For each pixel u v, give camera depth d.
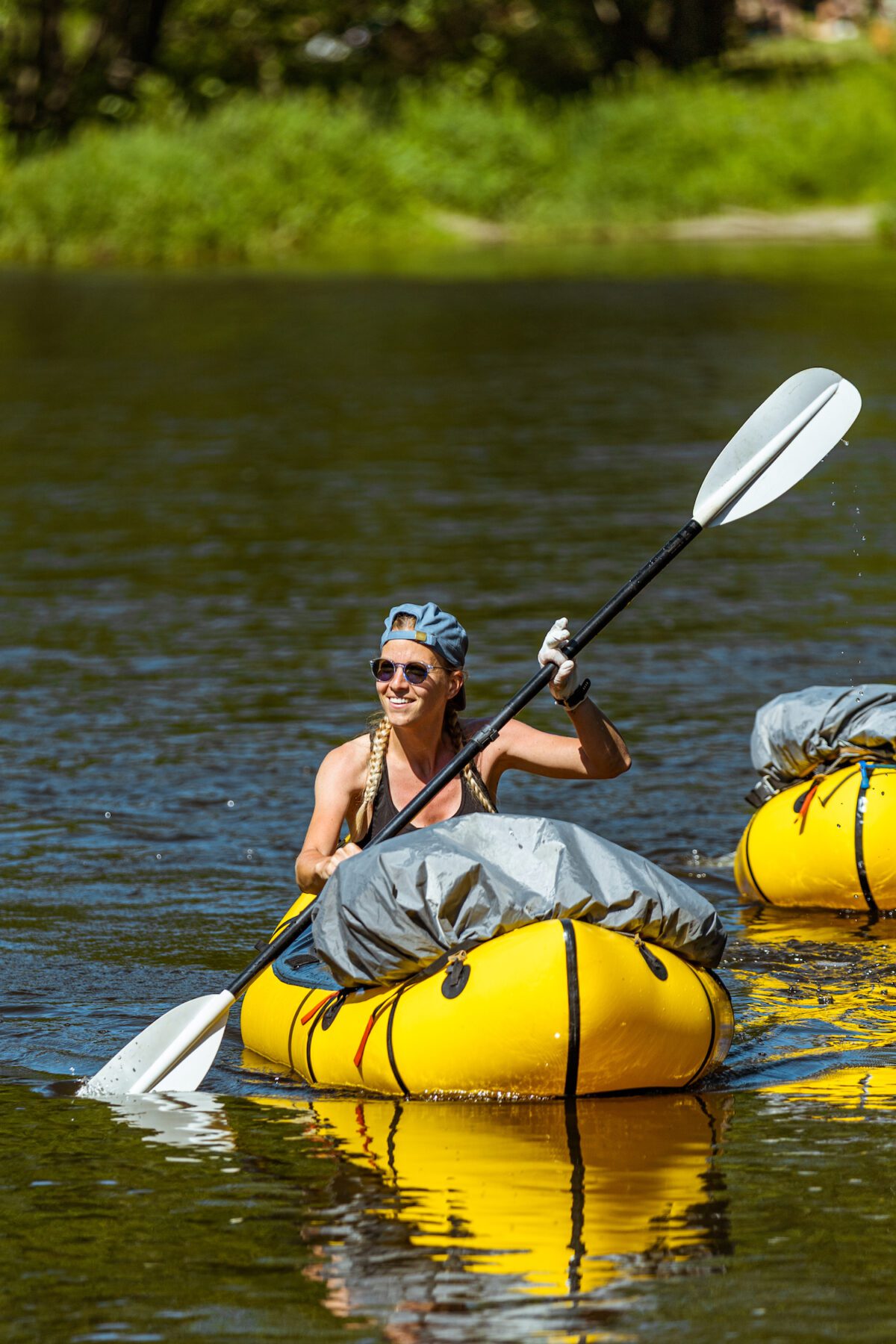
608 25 148.25
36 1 125.56
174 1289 11.44
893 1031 16.28
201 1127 14.14
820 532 40.59
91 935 19.19
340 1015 15.12
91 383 63.41
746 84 141.88
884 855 19.98
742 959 18.52
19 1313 11.17
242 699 28.38
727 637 31.98
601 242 116.06
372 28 143.12
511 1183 12.87
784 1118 14.08
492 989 14.20
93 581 36.47
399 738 16.47
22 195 108.38
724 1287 11.31
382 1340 10.77
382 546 39.25
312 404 58.72
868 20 199.25
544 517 41.88
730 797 23.89
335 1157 13.42
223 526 41.56
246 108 116.50
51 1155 13.61
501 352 69.06
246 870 21.31
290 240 112.56
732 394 58.25
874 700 21.22
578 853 14.77
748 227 119.44
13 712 27.67
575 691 16.38
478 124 123.88
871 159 127.38
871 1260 11.64
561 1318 10.98
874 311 77.25
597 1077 14.30
